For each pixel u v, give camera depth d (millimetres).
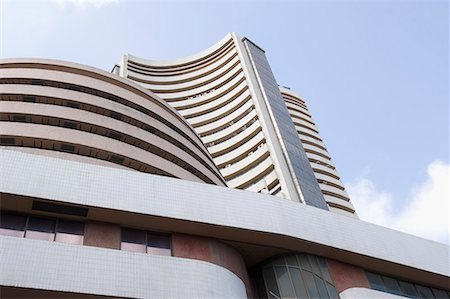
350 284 21391
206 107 68312
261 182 54000
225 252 19031
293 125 64062
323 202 52438
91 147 27375
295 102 81375
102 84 33469
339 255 21891
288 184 51000
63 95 30422
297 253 20984
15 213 15805
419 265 24359
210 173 34438
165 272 15883
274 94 67562
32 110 28359
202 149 38062
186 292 15648
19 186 15406
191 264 16609
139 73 74688
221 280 16828
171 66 78750
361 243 22672
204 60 78875
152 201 17672
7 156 15992
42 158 16609
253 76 68562
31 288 13367
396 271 24156
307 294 19188
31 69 32250
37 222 15984
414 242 25562
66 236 16031
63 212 16312
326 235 21469
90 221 16891
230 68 72750
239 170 57375
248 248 20156
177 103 69875
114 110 31484
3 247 13891
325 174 64500
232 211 19297
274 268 20672
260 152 56938
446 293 26766
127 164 28406
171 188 18594
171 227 18000
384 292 22469
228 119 65000
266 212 20250
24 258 13930
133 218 17188
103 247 16203
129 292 14734
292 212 21172
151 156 29391
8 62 32750
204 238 18766
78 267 14555
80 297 14195
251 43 78000
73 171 16859
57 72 32562
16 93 29516
